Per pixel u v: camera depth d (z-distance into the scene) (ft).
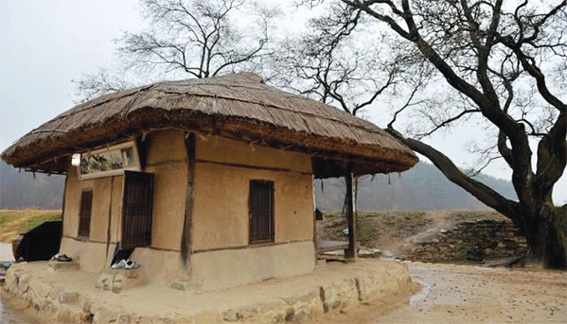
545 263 32.96
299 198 19.49
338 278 17.46
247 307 12.18
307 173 20.22
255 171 17.25
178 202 14.69
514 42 34.73
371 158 20.80
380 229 56.08
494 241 46.11
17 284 18.42
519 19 33.63
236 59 56.90
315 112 17.83
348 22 43.14
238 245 15.89
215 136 15.21
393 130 44.60
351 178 24.72
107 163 17.60
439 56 35.04
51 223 25.67
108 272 14.15
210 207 15.01
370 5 39.34
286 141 15.69
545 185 33.78
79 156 18.78
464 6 32.42
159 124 13.51
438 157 40.70
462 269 31.19
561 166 34.19
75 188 21.85
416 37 34.73
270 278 16.87
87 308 12.23
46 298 14.80
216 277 14.62
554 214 33.91
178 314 10.68
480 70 35.88
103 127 14.34
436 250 48.34
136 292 13.30
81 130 15.12
